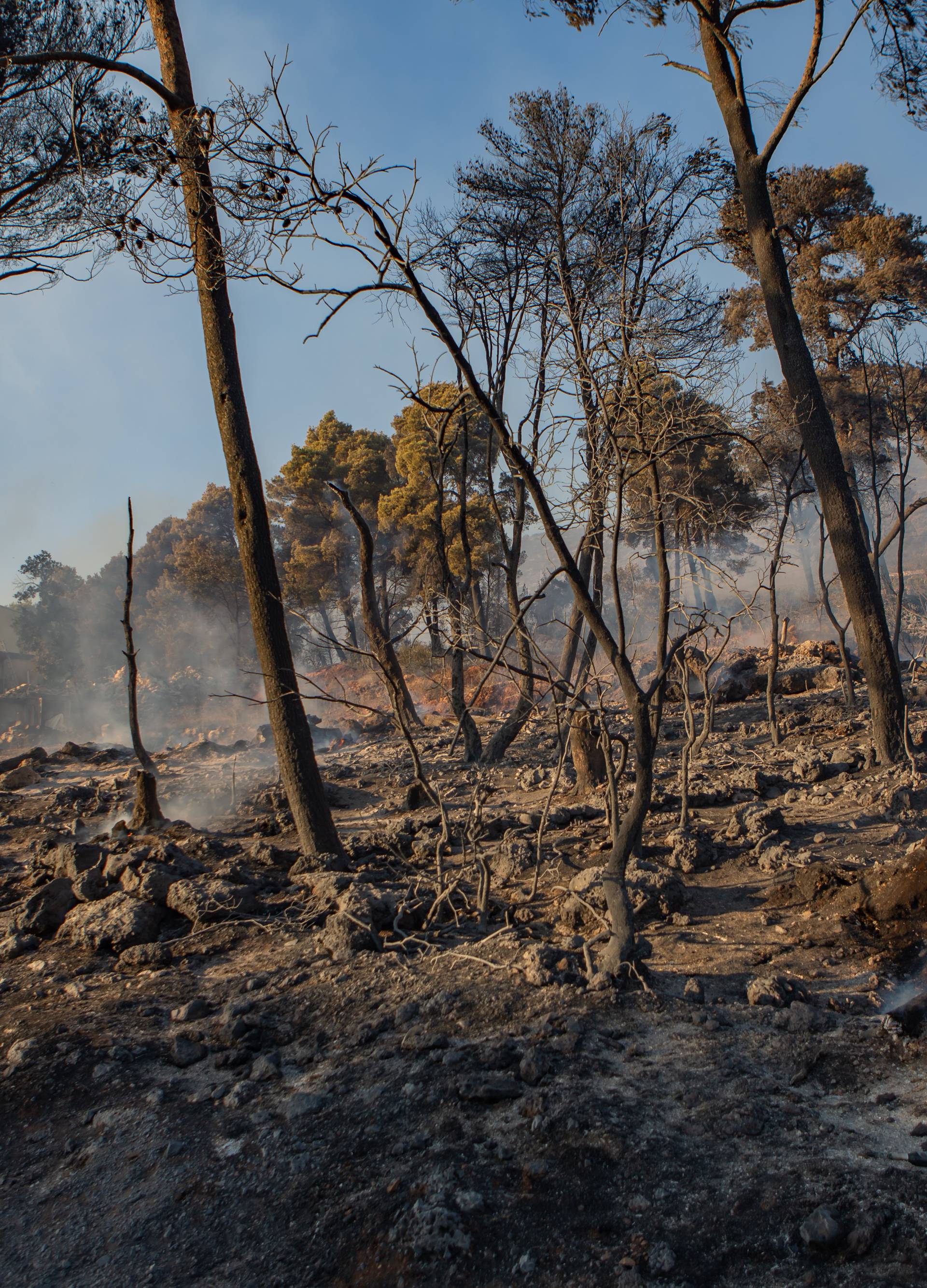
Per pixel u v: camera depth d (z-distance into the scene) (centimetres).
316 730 1728
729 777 934
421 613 562
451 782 1084
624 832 446
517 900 590
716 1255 232
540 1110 308
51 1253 269
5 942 570
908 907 477
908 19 962
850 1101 309
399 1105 325
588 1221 251
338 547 4056
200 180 655
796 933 484
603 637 438
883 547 1496
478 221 1145
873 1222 233
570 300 615
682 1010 392
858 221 2134
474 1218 256
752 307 2230
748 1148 279
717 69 1025
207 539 4959
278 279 439
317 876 639
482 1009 404
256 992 462
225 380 770
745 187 1005
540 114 1113
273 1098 346
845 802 778
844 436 1955
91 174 962
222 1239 264
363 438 4181
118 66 688
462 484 1175
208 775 1348
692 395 554
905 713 900
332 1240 257
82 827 994
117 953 550
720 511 597
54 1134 338
